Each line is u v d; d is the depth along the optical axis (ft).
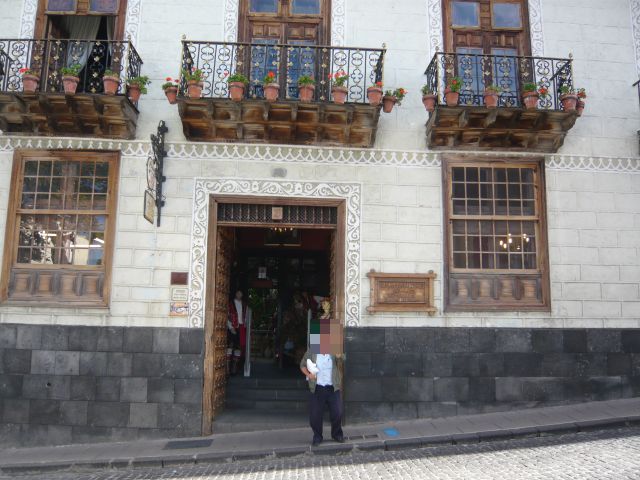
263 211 27.55
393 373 26.25
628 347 27.20
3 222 26.40
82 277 26.35
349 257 27.02
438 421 25.52
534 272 27.58
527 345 26.78
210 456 21.93
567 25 29.68
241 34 28.91
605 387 26.84
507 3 30.17
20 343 25.49
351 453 22.07
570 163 28.35
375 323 26.58
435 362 26.40
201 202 26.94
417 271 27.09
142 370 25.50
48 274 26.30
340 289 26.81
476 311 26.86
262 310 42.32
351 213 27.30
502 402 26.35
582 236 27.84
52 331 25.61
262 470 20.44
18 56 26.81
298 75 28.19
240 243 37.83
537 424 23.72
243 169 27.22
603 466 18.30
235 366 33.94
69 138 26.96
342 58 28.17
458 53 27.63
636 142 28.89
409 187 27.68
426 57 28.91
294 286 41.39
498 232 27.94
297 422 26.43
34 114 25.90
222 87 27.63
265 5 29.43
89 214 26.84
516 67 29.22
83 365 25.44
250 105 25.59
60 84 27.40
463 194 28.09
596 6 29.99
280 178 27.25
